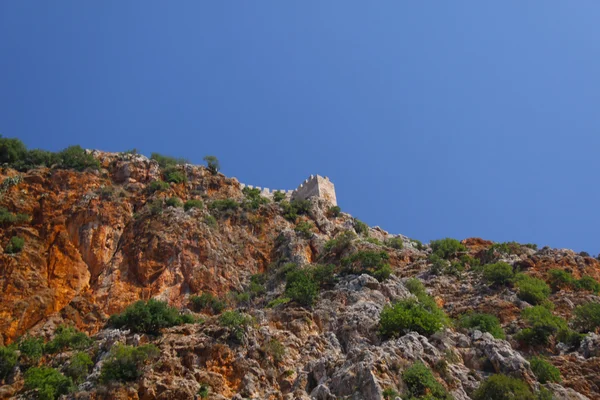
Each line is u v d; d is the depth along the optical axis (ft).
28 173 329.52
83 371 206.39
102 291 281.13
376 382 173.47
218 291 291.38
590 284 274.16
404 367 185.06
